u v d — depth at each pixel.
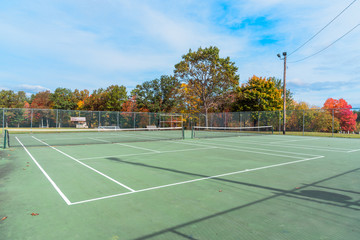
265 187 6.05
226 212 4.37
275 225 3.82
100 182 6.49
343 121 34.16
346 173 7.75
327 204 4.82
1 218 4.07
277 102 42.62
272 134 29.52
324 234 3.51
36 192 5.58
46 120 34.97
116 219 4.04
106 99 54.38
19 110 33.66
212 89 42.50
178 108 47.22
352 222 3.95
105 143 17.61
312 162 9.83
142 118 38.53
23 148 14.31
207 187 6.04
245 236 3.43
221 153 12.37
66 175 7.30
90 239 3.34
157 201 4.97
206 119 39.28
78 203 4.84
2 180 6.68
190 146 15.73
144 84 55.72
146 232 3.56
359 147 15.62
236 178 6.99
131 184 6.30
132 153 12.23
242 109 44.03
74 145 16.23
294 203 4.87
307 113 31.72
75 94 73.12
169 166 8.80
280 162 9.77
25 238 3.36
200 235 3.46
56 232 3.55
